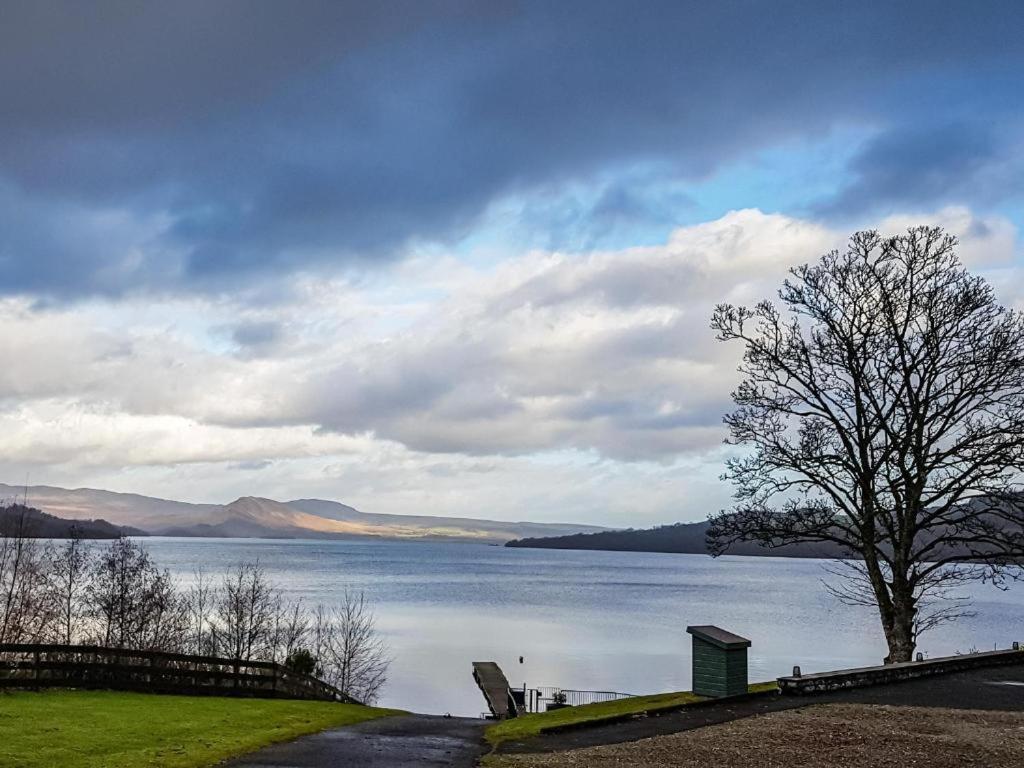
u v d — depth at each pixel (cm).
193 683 2686
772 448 3300
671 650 9144
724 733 1886
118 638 5069
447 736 2067
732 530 3306
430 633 10575
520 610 14075
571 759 1677
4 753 1535
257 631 5831
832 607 15150
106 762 1527
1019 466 2862
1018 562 2948
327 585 18650
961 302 3019
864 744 1717
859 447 3150
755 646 9294
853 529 3219
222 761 1633
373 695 6431
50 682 2450
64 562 5397
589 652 8950
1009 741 1720
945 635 9944
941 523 3058
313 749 1812
